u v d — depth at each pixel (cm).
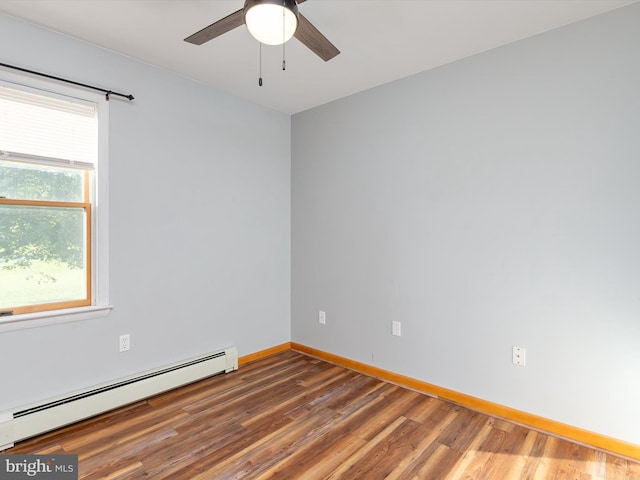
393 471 190
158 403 262
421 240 288
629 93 203
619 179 206
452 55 260
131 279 266
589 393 217
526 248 238
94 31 229
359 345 330
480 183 257
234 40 239
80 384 242
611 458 203
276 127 373
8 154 214
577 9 207
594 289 215
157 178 280
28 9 206
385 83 308
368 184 322
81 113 244
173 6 204
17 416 208
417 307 291
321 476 186
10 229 224
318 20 216
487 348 255
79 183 249
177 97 291
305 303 376
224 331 328
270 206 369
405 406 262
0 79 210
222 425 233
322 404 263
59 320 233
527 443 216
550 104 228
